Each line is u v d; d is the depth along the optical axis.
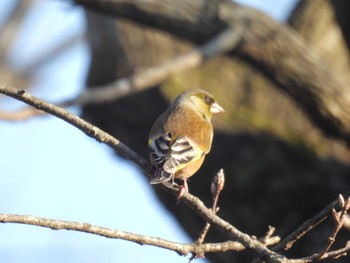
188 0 14.55
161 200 15.70
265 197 14.72
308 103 14.55
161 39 15.61
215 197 8.03
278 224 14.66
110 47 15.50
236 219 14.84
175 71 14.30
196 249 7.79
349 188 14.62
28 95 7.72
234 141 14.98
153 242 7.62
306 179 14.73
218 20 14.50
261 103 15.59
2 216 7.07
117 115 15.21
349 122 14.46
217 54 14.38
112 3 14.11
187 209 15.12
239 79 15.86
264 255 7.70
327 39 16.58
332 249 13.90
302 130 15.29
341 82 14.55
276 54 14.48
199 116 9.97
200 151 9.38
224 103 15.49
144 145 15.45
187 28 14.55
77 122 7.91
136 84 14.17
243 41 14.40
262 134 15.11
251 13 14.59
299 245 14.19
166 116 9.73
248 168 14.82
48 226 7.21
